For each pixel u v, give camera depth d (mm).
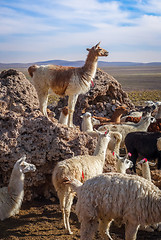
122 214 4770
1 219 6344
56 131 7477
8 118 7512
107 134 6887
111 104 16188
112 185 4789
